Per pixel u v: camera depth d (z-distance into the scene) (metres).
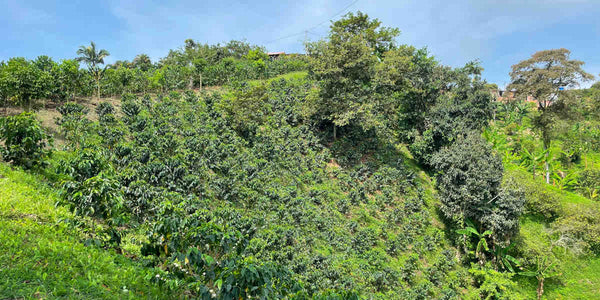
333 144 27.97
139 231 10.66
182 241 6.36
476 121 32.53
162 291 6.09
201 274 5.82
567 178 34.66
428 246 21.61
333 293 5.68
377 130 30.75
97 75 28.00
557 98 41.06
